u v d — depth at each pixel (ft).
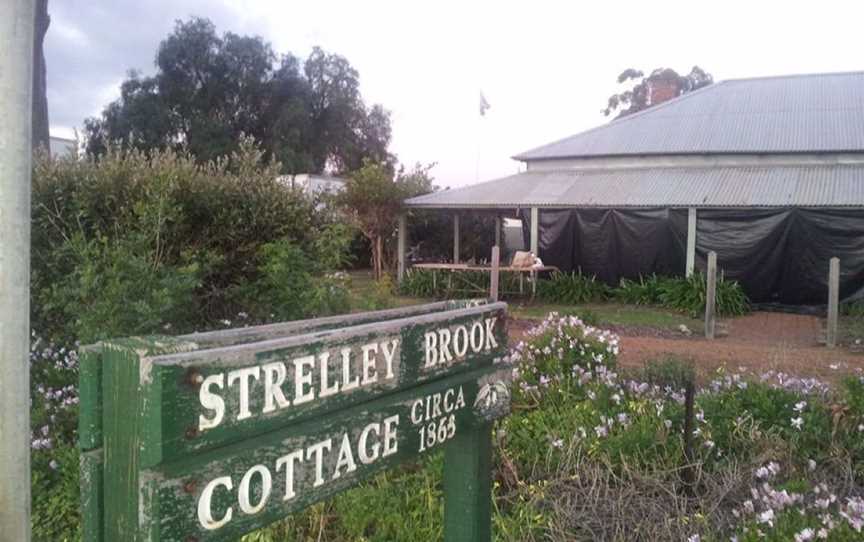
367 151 147.23
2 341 7.16
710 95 71.05
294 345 6.07
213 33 137.69
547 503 12.93
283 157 126.21
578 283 55.72
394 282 61.62
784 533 10.84
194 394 5.24
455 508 9.11
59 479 13.71
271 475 5.89
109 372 5.25
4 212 7.15
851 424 15.16
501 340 9.23
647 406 16.57
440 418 8.02
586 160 65.77
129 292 19.15
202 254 25.50
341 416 6.61
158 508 5.07
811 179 54.49
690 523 11.93
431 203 61.41
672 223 54.34
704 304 48.08
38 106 44.80
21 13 7.16
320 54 144.97
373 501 12.56
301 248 27.27
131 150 29.76
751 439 14.89
